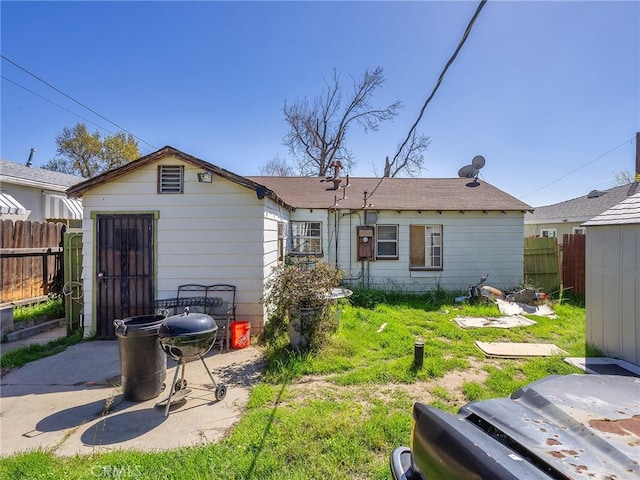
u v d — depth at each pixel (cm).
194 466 251
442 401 358
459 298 888
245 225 596
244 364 472
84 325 591
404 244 1012
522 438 128
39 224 768
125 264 595
